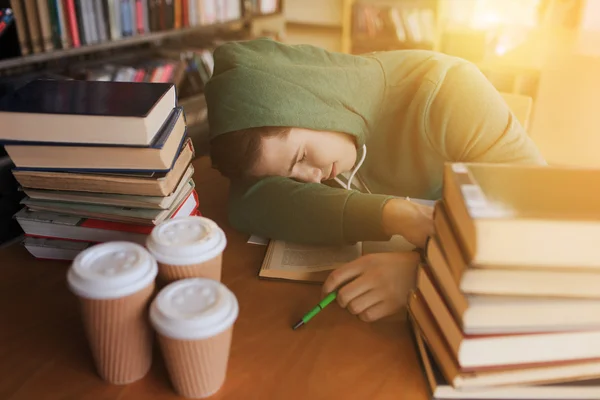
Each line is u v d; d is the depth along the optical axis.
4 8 1.67
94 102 0.67
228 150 0.83
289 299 0.68
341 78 0.89
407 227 0.68
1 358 0.59
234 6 2.70
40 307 0.68
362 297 0.63
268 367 0.57
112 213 0.70
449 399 0.53
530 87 2.50
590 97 2.41
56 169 0.69
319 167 0.86
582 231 0.43
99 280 0.48
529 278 0.46
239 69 0.84
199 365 0.49
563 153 2.53
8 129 0.65
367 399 0.53
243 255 0.78
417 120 0.95
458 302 0.48
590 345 0.50
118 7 2.04
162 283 0.56
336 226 0.74
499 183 0.50
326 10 3.28
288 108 0.81
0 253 0.80
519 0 2.61
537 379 0.51
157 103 0.67
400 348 0.60
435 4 2.90
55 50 1.85
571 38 2.46
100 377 0.56
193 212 0.81
